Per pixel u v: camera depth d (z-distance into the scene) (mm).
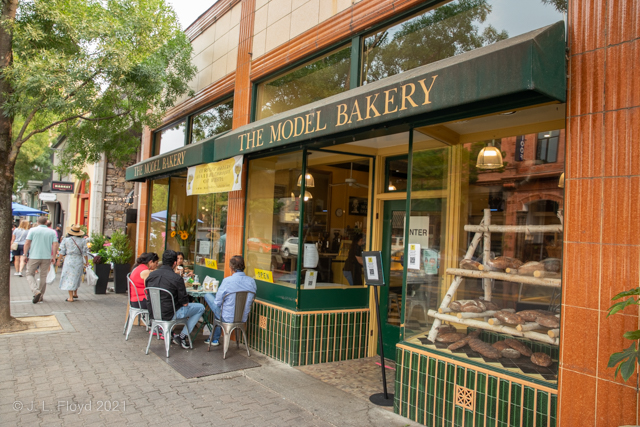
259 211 6906
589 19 3105
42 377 5012
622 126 2914
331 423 4066
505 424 3457
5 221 7008
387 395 4664
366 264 4703
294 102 6414
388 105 3762
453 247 4227
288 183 6246
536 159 3572
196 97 9148
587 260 3025
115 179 16016
